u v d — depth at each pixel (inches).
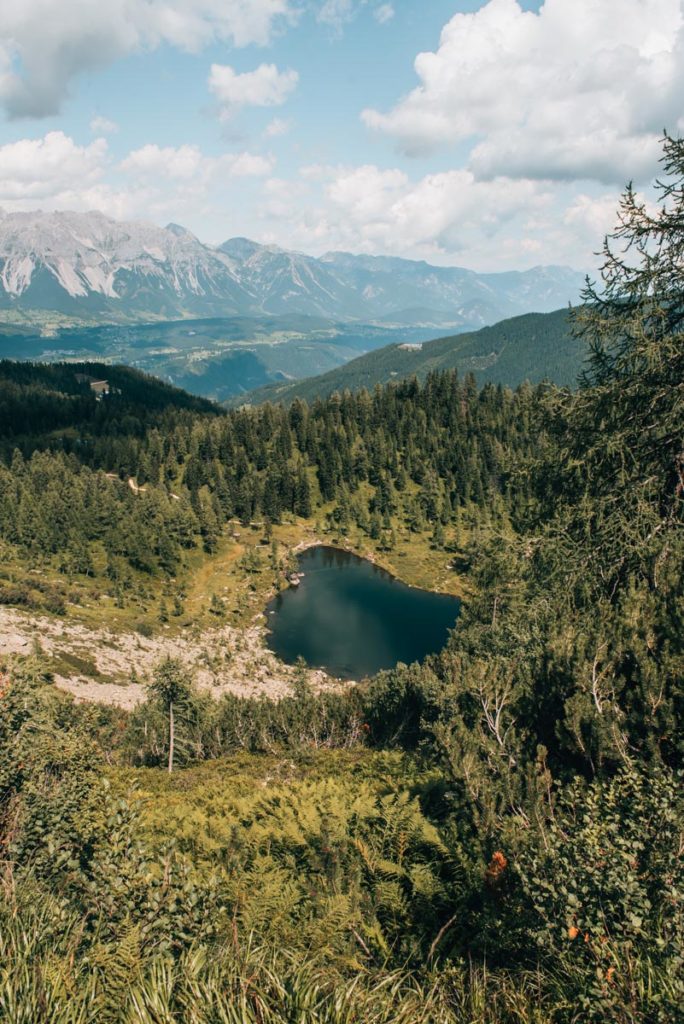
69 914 167.3
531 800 223.6
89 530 4936.0
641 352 403.5
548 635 354.6
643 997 131.2
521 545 487.2
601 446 430.9
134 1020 123.4
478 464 6609.3
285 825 315.3
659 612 284.7
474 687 301.9
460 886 220.2
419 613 4119.1
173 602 4180.6
